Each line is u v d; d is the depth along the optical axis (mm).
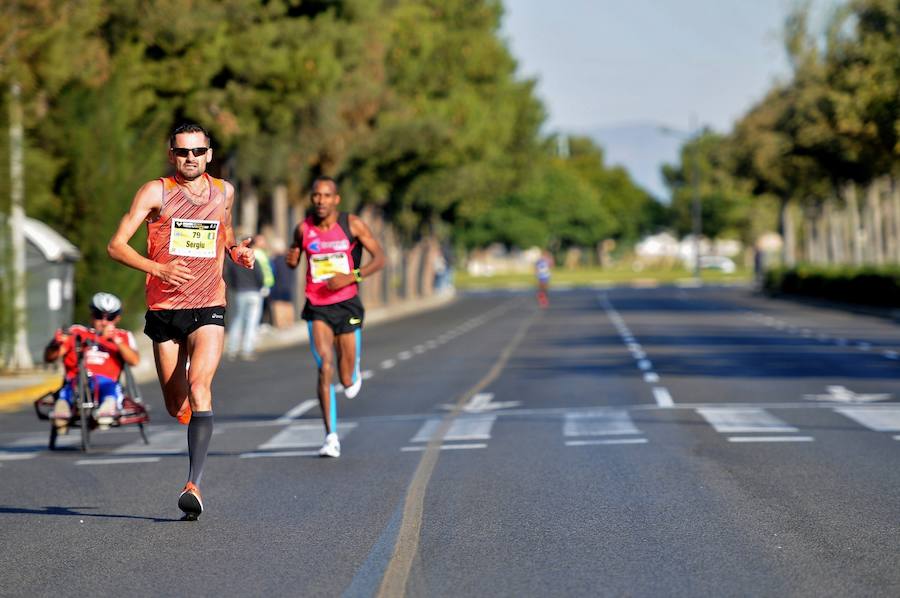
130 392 34719
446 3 158125
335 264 30719
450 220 190625
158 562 19250
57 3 56031
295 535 21047
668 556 18734
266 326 87188
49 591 17547
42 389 51781
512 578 17562
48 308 60656
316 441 34438
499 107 170625
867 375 50969
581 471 27281
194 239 21141
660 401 41875
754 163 157750
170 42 69000
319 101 90125
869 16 113250
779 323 99062
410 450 31641
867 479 25641
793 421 35781
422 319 126375
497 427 35844
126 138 68312
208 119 73875
